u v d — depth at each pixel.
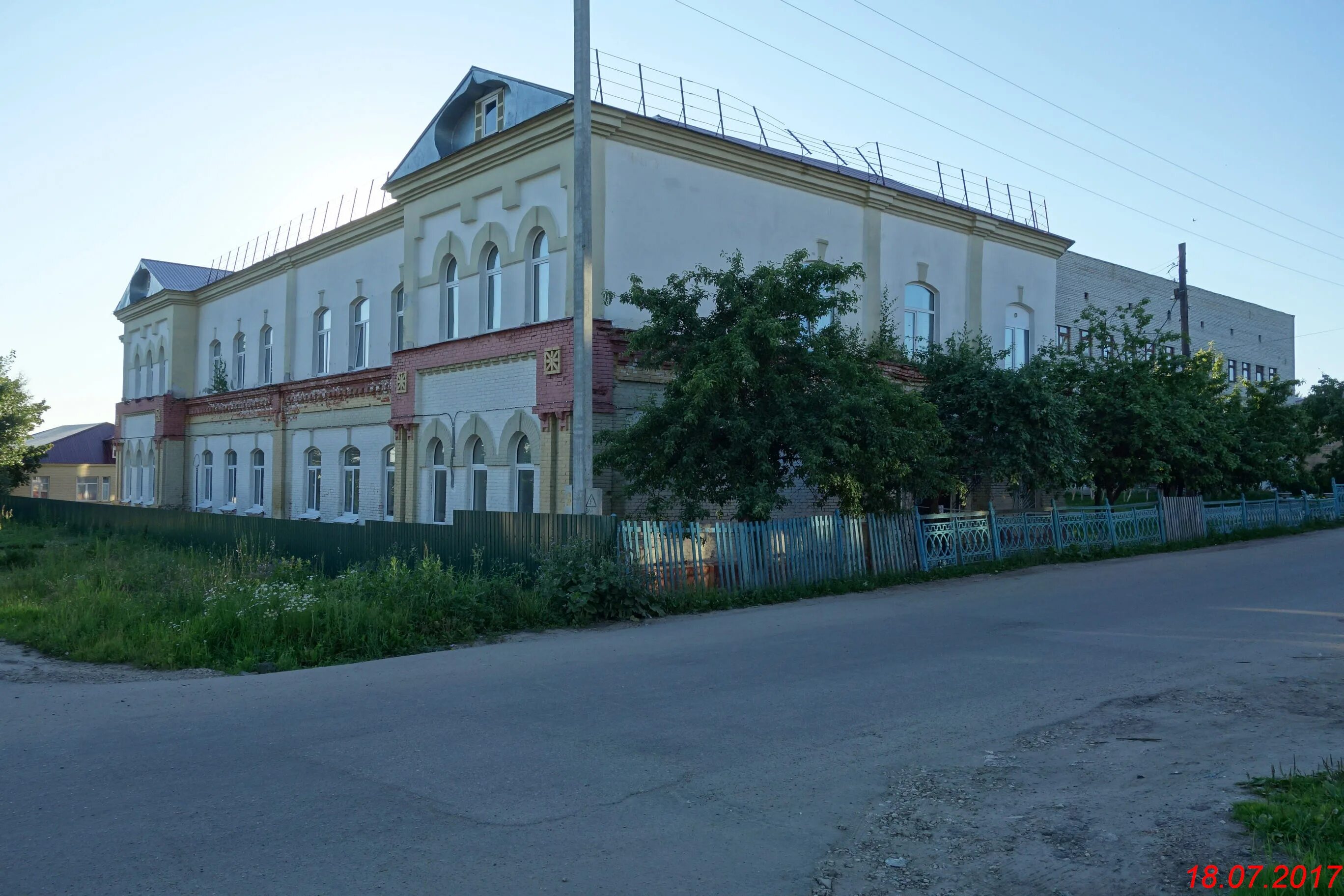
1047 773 6.25
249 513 30.22
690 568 14.30
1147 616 12.66
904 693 8.44
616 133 17.77
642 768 6.34
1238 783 5.75
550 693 8.57
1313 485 34.25
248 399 30.62
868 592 15.99
